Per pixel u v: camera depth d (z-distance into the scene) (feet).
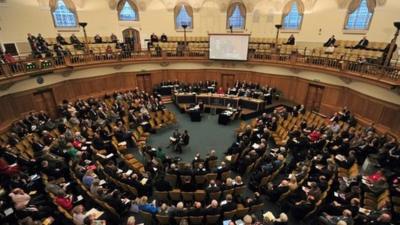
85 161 32.19
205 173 29.81
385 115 42.11
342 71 48.57
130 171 30.42
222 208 23.16
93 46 67.56
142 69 67.15
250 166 32.24
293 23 69.67
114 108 51.16
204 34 77.97
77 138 37.42
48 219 22.34
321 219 23.39
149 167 31.86
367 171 32.42
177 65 70.64
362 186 27.53
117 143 38.70
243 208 23.66
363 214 23.41
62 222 23.13
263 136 39.42
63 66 50.83
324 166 31.14
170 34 77.36
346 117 46.01
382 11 52.54
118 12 71.61
